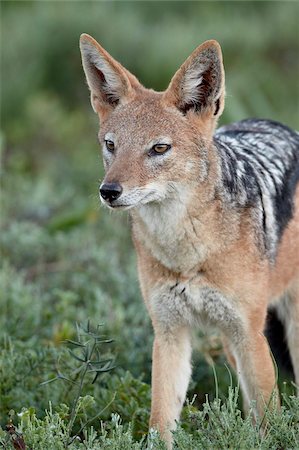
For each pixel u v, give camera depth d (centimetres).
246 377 1008
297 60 2619
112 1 2823
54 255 1628
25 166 2209
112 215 1719
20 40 2594
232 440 845
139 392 1066
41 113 2416
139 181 957
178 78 988
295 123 2205
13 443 871
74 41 2547
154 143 970
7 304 1332
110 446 857
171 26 2708
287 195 1095
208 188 981
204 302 1002
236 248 984
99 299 1338
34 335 1241
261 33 2628
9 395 1051
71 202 1930
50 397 1048
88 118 2444
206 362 1185
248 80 2411
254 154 1097
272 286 1069
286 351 1154
